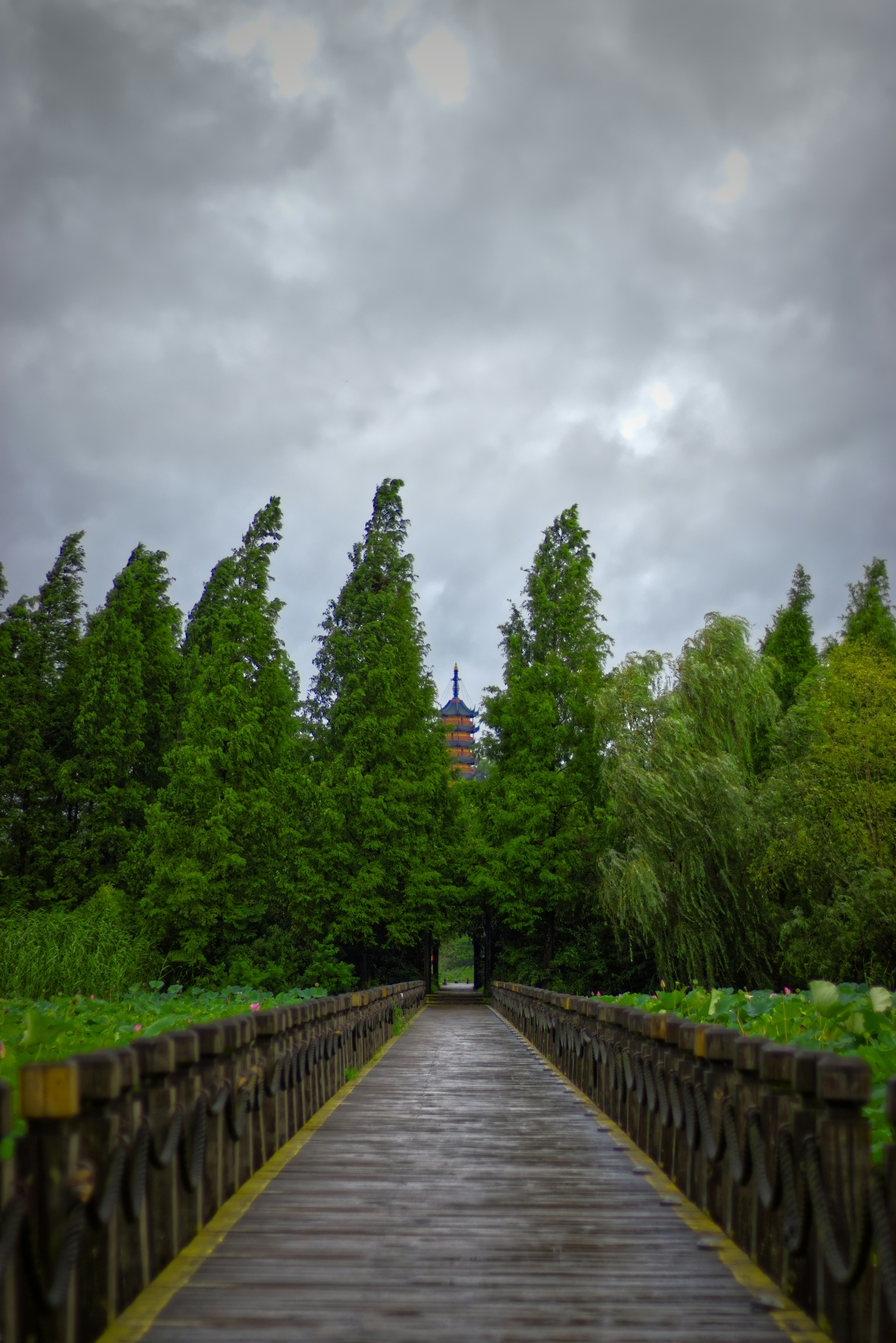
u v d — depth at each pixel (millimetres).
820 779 24344
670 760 26516
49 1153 3094
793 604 46469
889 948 21969
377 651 35094
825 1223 3271
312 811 33000
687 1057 5543
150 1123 3918
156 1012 9859
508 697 36750
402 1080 11320
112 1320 3404
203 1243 4445
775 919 25812
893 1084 2908
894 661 25094
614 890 26891
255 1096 6000
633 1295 3828
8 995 21047
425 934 37875
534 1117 8391
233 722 30641
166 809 31609
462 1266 4164
